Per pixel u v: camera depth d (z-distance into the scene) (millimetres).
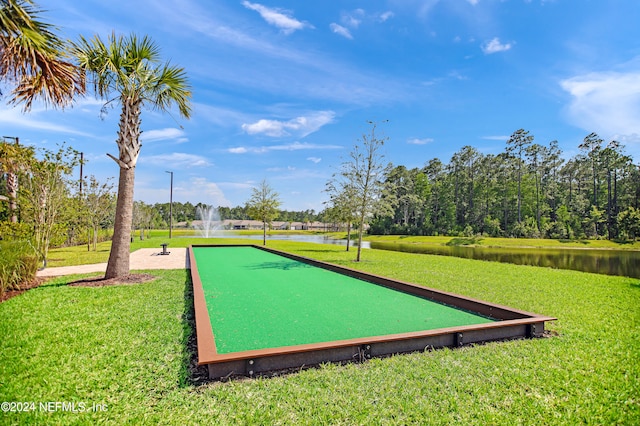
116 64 7605
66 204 12047
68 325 4488
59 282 7637
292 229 94250
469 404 2719
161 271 9531
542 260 20062
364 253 18266
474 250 29719
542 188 50375
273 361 3314
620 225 38656
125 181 8078
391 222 61281
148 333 4211
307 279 8727
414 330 4617
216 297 6531
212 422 2406
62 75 5996
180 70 8367
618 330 4727
